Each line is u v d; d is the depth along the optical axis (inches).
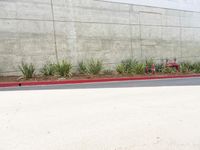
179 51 844.6
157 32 768.3
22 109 189.3
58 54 556.4
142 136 120.5
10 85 380.2
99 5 625.9
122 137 119.2
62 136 121.4
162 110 181.5
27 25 514.0
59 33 557.9
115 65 656.4
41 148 104.9
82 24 594.6
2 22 485.7
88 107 195.3
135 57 706.2
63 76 482.6
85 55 599.5
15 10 499.5
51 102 220.7
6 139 117.4
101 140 115.0
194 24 895.1
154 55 758.5
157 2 768.3
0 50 483.5
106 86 367.6
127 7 685.9
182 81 472.7
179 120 151.3
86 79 457.7
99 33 625.6
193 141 112.9
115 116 163.0
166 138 117.3
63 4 563.8
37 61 527.2
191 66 797.9
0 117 162.7
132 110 181.9
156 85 381.7
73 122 148.4
